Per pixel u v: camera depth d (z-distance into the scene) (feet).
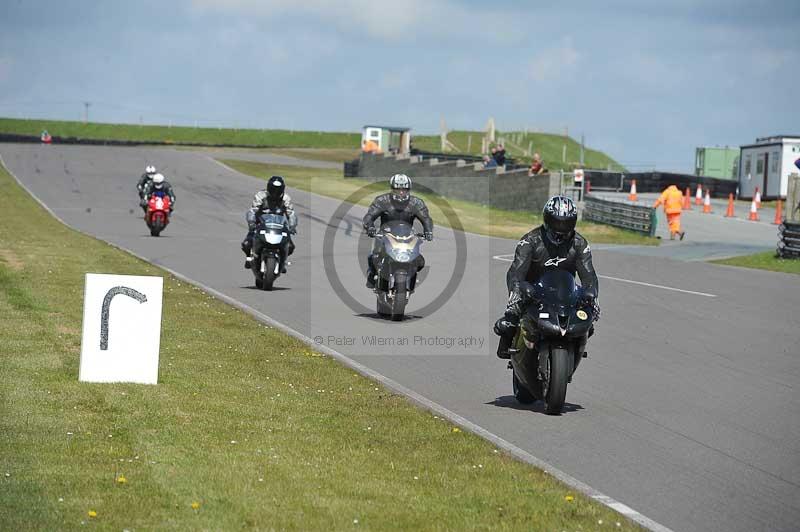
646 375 115.44
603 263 246.27
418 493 65.36
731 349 134.31
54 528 55.01
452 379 112.06
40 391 89.45
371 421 86.28
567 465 76.33
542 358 93.76
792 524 63.67
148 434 77.00
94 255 219.61
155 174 297.33
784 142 505.25
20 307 139.85
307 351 121.29
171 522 57.26
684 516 64.49
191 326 134.31
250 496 62.80
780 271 235.81
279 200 187.42
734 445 83.97
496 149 509.76
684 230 365.40
